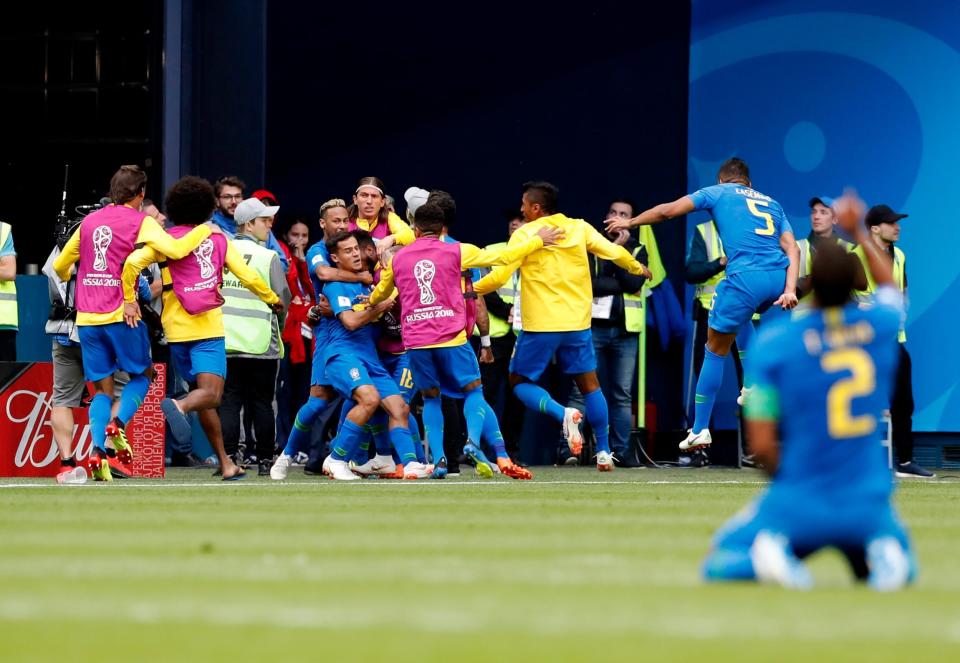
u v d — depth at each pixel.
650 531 23.81
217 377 37.47
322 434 43.69
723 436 52.91
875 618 15.06
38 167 59.62
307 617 15.22
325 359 38.84
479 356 48.34
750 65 53.75
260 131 52.41
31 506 28.31
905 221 51.38
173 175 51.78
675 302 52.88
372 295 37.81
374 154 56.88
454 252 36.91
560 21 56.16
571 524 24.98
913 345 51.03
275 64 56.91
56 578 17.98
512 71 56.41
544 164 56.31
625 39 55.75
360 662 12.96
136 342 35.84
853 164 52.22
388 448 40.56
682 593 16.69
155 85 53.00
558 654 13.33
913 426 50.91
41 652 13.43
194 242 36.34
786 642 13.89
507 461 37.66
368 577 18.11
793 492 16.44
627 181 55.72
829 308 16.61
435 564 19.38
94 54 59.22
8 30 59.53
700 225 50.28
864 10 52.16
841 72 52.41
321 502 29.62
